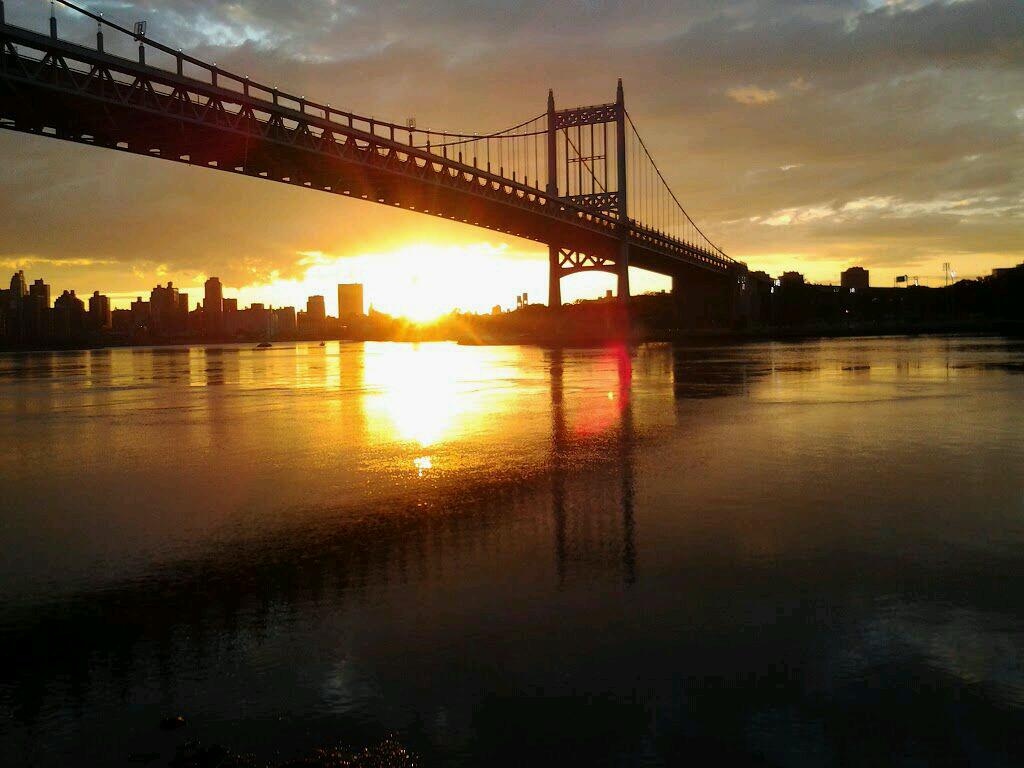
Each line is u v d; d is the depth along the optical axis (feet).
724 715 20.75
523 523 39.52
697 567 31.89
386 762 19.02
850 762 18.66
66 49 134.10
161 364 282.15
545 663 23.77
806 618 26.58
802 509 40.75
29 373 224.53
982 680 22.25
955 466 51.49
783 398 97.45
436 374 174.09
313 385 146.30
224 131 168.45
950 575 30.42
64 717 21.40
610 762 18.86
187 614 28.37
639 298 508.53
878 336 431.84
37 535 39.47
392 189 242.99
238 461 60.54
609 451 60.85
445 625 26.73
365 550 35.68
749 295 523.70
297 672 23.63
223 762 19.10
